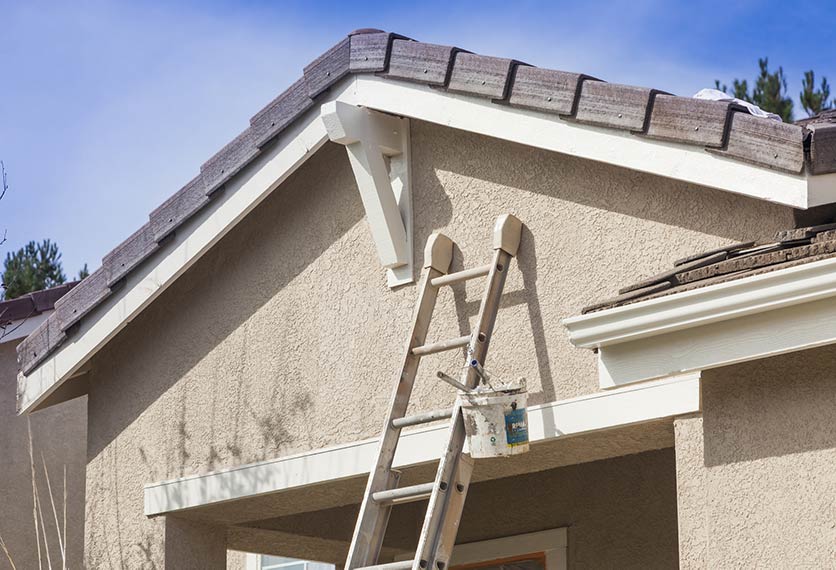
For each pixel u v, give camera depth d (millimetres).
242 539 8836
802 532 4926
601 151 5906
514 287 6480
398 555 9609
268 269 7711
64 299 8258
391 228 6957
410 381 6578
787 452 5043
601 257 6188
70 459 11195
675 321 5098
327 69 7082
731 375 5285
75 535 10961
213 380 7840
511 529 9039
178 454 7898
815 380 5039
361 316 7195
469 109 6496
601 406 5953
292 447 7328
